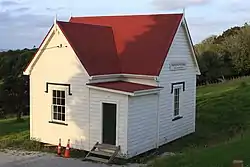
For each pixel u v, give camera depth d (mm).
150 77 19578
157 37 21266
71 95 19641
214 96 36531
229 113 28906
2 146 20531
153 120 19766
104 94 18375
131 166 16516
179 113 22688
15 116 34062
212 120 27359
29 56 37312
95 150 18391
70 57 19484
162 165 15305
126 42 21953
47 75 20500
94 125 18891
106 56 20703
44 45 20266
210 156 14953
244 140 17531
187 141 21984
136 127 18375
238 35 52812
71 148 19719
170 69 21094
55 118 20562
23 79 33906
